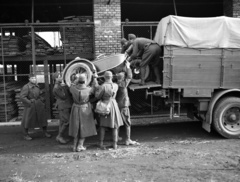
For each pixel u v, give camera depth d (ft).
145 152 18.19
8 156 18.16
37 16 48.80
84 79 18.39
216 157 16.85
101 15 30.14
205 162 16.01
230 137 21.03
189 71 20.61
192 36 20.43
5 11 43.62
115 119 18.85
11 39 31.37
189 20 20.49
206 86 20.71
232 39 20.61
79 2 40.29
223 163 15.79
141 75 21.70
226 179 13.56
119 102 19.65
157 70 22.15
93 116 19.85
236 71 20.81
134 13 47.01
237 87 20.95
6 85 31.91
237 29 20.63
